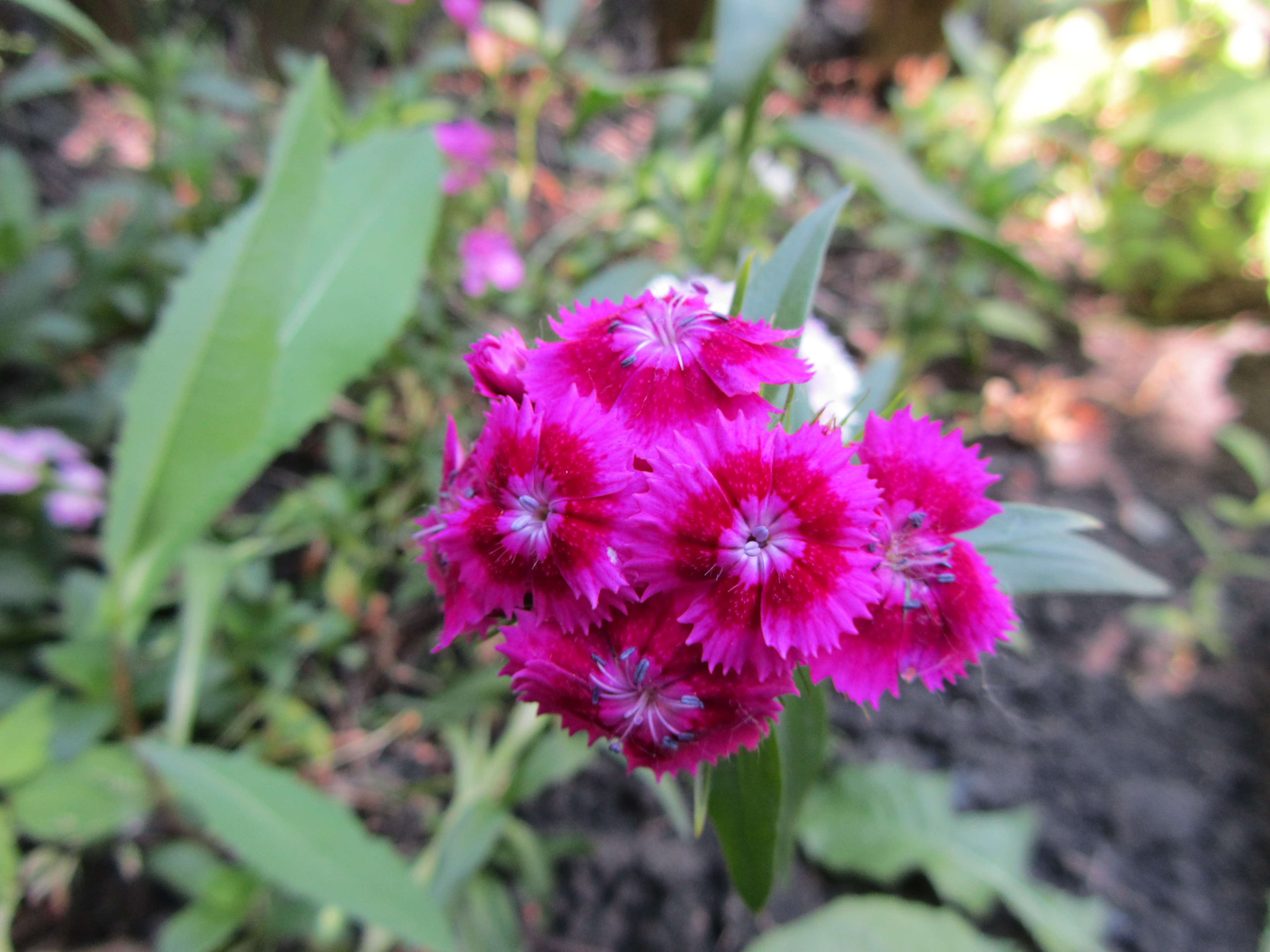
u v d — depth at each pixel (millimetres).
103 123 331
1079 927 187
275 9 343
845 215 343
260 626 194
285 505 211
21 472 193
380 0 332
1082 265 374
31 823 150
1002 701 221
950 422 304
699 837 188
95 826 153
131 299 239
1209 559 268
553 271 299
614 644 85
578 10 336
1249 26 374
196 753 144
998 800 209
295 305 169
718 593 82
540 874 167
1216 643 247
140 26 302
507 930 166
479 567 88
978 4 442
